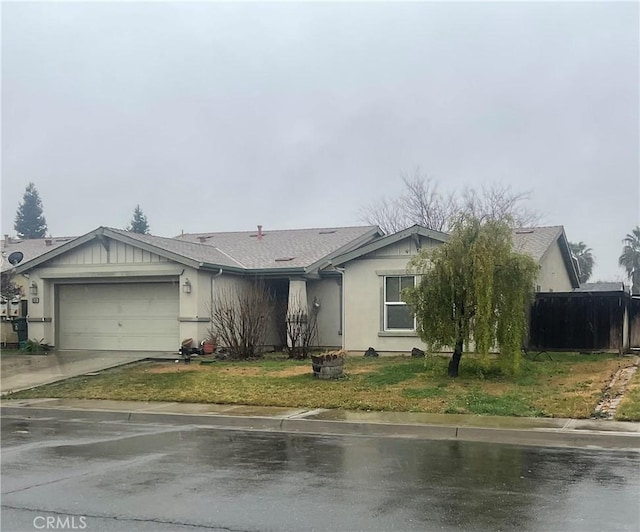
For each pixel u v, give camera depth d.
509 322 14.88
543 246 23.06
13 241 31.94
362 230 28.55
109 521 6.02
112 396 14.55
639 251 74.38
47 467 8.25
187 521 6.00
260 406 13.06
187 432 11.02
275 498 6.74
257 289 21.92
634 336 22.23
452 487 7.16
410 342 21.00
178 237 30.75
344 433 10.88
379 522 5.95
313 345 24.06
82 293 24.16
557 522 5.95
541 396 13.04
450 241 15.27
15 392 15.41
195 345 21.80
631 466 8.20
